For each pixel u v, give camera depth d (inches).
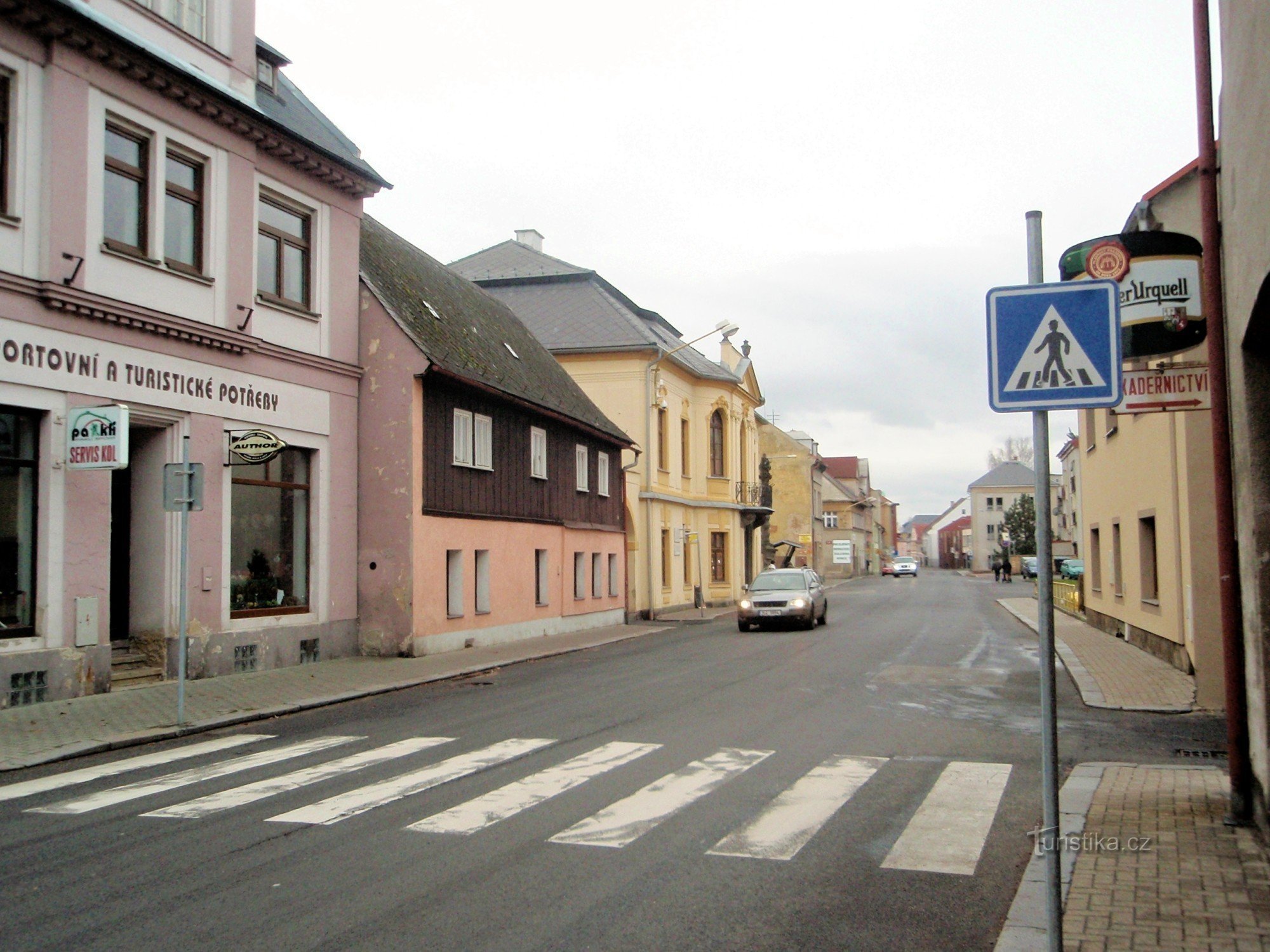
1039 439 171.2
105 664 526.6
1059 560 2123.5
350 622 745.0
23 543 496.1
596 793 311.3
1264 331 243.4
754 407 1985.7
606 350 1462.8
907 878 228.5
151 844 258.2
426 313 867.4
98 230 531.8
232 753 388.8
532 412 987.3
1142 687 553.3
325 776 340.5
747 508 1833.2
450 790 317.4
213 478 614.5
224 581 621.9
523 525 974.4
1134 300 329.4
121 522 588.1
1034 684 590.6
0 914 206.8
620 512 1298.0
